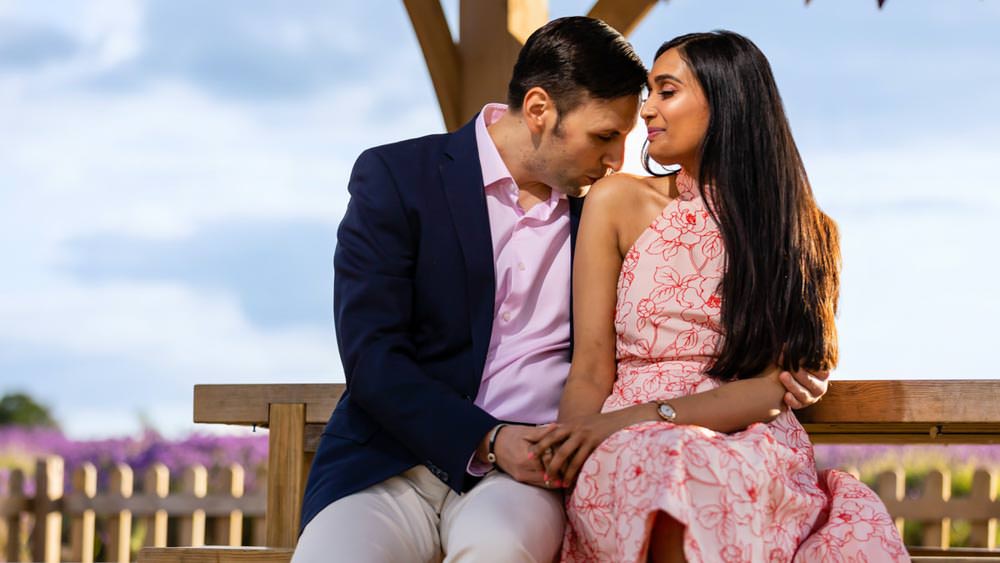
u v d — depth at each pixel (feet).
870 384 9.40
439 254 8.88
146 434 28.48
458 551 7.71
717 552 7.22
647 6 16.19
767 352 8.54
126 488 22.27
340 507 8.30
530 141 9.09
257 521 22.11
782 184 8.75
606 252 9.00
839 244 9.16
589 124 8.93
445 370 8.84
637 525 7.26
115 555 22.18
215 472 25.62
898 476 20.31
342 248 8.93
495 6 17.11
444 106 17.06
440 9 16.96
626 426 8.11
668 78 8.88
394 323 8.71
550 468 8.03
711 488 7.29
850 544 7.89
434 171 9.07
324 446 8.77
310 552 7.99
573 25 9.10
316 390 10.20
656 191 9.09
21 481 22.52
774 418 8.63
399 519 8.36
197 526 21.90
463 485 8.30
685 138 8.84
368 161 9.15
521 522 7.76
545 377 8.91
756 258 8.60
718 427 8.32
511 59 17.01
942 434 10.71
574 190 9.21
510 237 9.09
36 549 22.40
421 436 8.30
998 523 20.54
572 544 8.16
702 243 8.79
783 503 7.67
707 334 8.67
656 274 8.79
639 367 8.80
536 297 9.11
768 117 8.81
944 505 20.02
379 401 8.41
